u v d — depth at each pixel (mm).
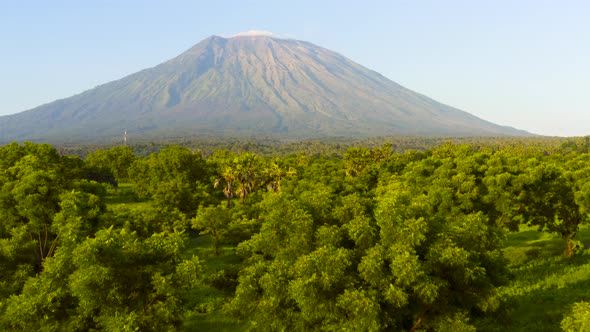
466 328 17031
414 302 17516
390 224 17000
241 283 18906
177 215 55969
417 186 50844
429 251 16969
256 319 18797
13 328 16891
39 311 16797
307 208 20203
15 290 23641
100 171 119938
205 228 50938
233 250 51594
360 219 18125
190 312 31484
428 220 18312
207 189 90688
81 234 26031
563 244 47062
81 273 16094
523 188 41375
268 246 20172
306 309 16219
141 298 17703
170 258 19094
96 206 30859
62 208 29500
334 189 62875
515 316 27703
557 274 36031
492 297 17859
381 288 16312
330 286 15914
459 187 41094
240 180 83188
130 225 39406
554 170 43844
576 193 38312
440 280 16609
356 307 15320
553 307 28750
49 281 17688
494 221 41562
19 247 25312
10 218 31781
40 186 31094
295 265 17406
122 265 17203
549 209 42094
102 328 17844
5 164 50250
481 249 18672
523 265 40250
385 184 70750
